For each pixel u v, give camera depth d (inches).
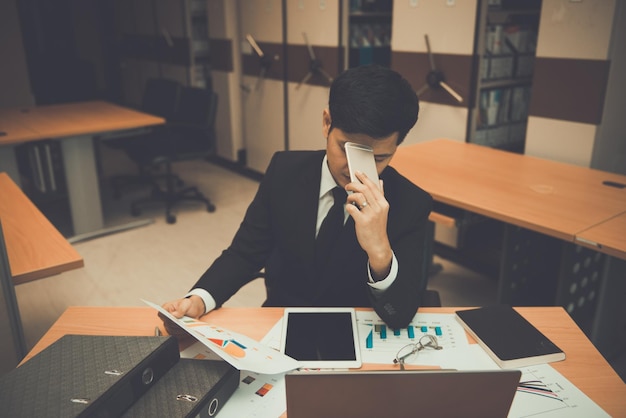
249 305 111.8
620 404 39.2
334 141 45.3
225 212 163.5
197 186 187.3
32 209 84.2
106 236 145.8
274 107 182.4
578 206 81.6
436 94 128.7
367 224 44.4
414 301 48.6
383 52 160.1
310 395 31.1
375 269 46.6
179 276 123.3
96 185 142.4
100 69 334.6
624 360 91.9
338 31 150.6
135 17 257.0
